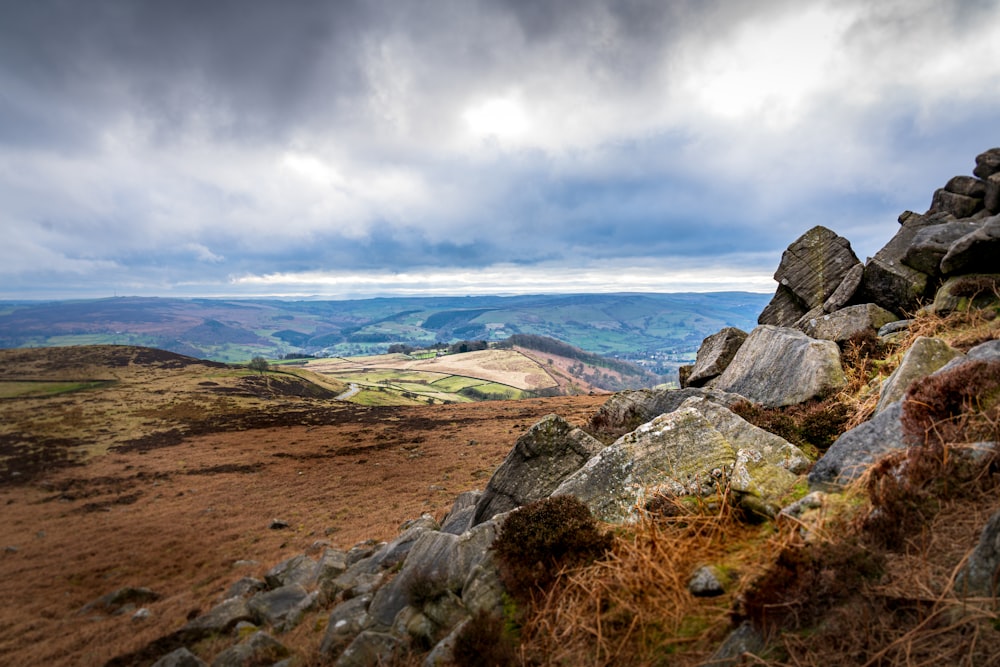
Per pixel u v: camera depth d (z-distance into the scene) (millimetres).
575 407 115875
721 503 7180
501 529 8117
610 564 6395
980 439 5211
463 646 6184
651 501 7828
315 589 16656
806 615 4121
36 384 160125
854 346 14461
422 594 8547
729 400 13648
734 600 4941
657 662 4777
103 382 168875
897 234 20812
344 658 8125
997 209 17641
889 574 4078
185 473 74188
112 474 74750
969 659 3084
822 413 10727
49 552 42688
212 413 130000
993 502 4348
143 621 23109
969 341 10336
